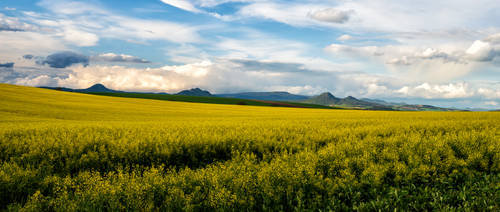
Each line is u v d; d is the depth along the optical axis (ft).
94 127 52.60
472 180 19.40
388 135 42.39
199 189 16.81
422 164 20.92
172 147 30.73
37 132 41.70
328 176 19.67
